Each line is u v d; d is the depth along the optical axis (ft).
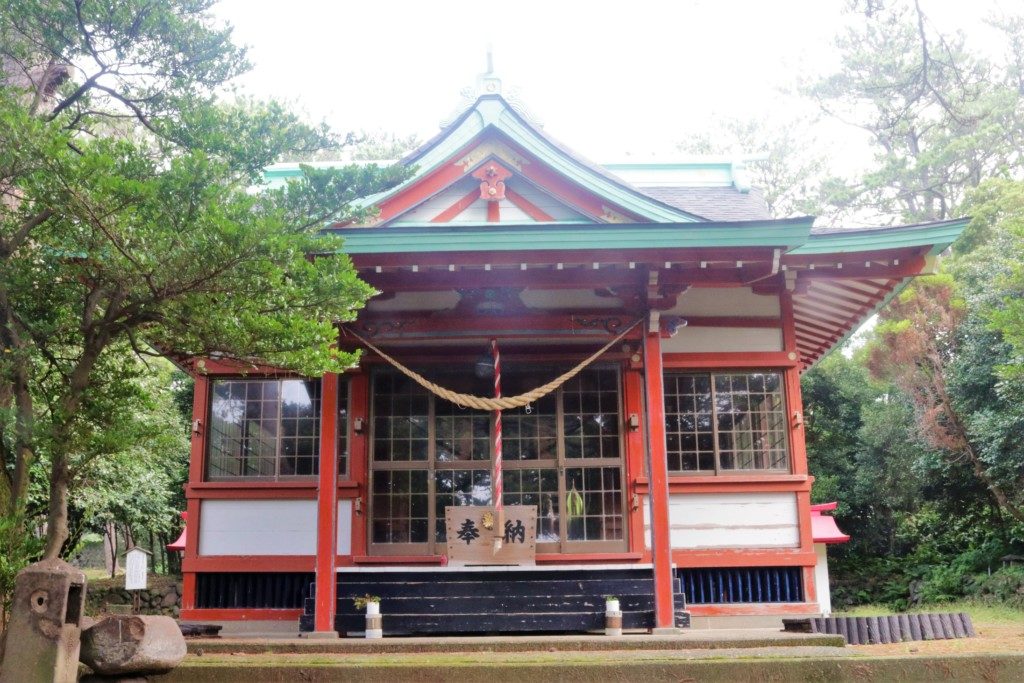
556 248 26.45
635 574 27.09
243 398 33.17
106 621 16.76
